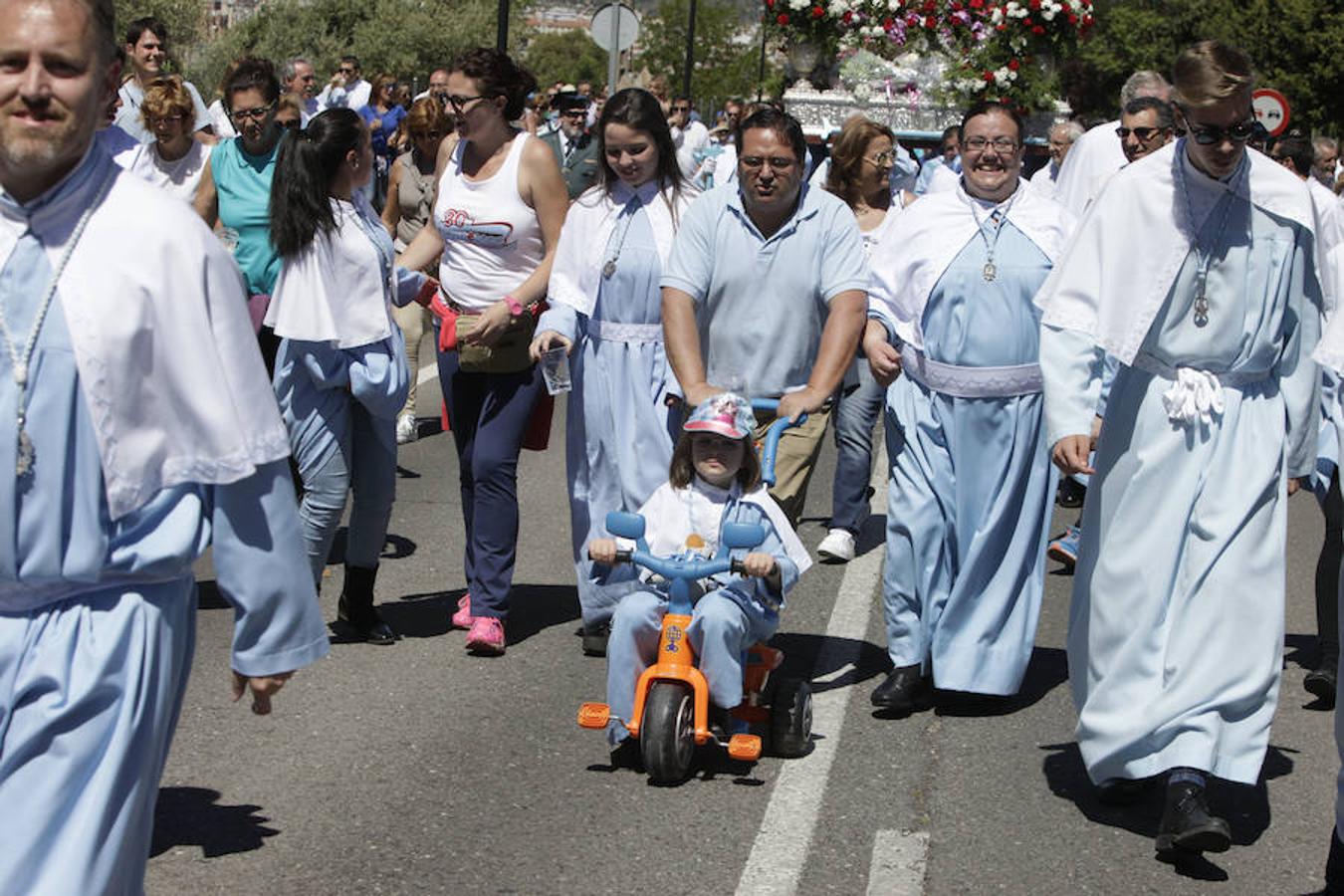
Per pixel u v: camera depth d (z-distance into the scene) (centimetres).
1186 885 484
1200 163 505
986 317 619
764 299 608
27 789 306
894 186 996
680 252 612
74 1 305
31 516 307
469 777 544
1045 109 1451
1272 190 506
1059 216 632
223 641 674
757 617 551
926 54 1455
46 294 306
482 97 678
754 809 525
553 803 524
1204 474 510
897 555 626
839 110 1464
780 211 605
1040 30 1427
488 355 677
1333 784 575
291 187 646
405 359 677
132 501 312
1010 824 523
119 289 308
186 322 313
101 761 309
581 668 664
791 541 559
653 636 550
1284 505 514
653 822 511
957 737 602
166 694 320
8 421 304
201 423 315
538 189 684
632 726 536
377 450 673
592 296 668
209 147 796
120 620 314
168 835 490
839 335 598
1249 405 514
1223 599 504
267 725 583
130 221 311
